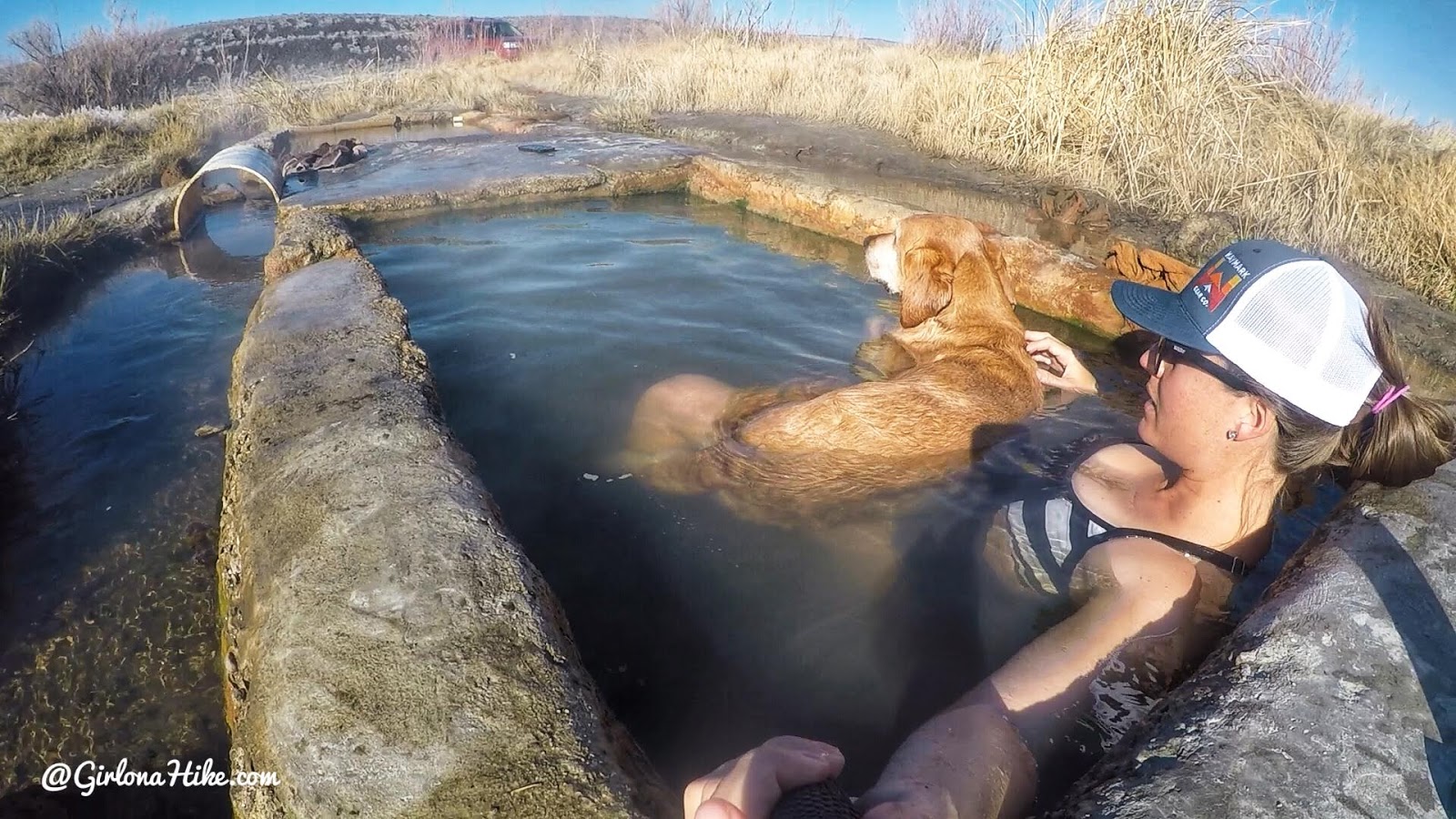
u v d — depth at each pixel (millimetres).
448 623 1946
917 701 1990
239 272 5977
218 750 2332
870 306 4836
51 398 4117
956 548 2564
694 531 2707
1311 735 1583
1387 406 2182
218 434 3785
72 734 2369
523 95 15508
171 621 2766
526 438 3287
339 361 3400
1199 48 7918
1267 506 2275
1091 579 2262
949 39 14875
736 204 7559
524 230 6520
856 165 8750
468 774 1604
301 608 2029
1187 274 4531
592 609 2338
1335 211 5801
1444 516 2227
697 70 14070
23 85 17703
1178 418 2207
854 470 3033
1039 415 3572
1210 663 1885
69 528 3180
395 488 2447
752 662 2133
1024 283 5266
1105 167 7715
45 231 6148
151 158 9797
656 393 3545
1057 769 1726
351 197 6941
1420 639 1818
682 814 1649
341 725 1709
